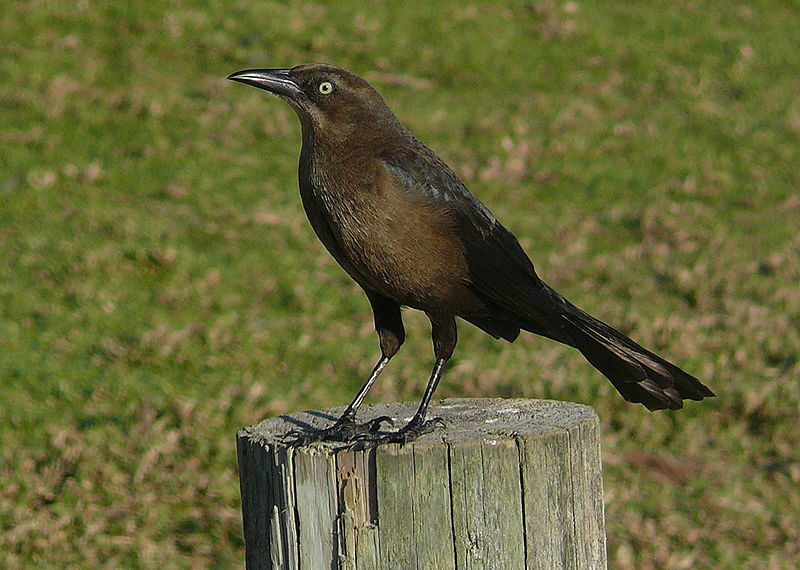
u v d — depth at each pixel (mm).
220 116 17922
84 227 14422
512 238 6219
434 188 5957
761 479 10781
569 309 6141
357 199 5902
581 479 5105
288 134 17688
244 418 10953
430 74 20281
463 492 4848
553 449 4965
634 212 16391
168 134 17156
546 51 21344
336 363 12148
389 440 5160
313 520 5016
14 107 17422
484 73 20453
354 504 4926
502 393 11633
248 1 21625
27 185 15391
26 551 9203
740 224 16219
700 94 20391
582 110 19391
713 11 23500
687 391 6035
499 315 6488
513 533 4891
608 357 6090
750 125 19438
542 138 18344
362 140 6051
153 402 11117
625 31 22281
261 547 5281
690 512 10203
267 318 12992
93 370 11633
